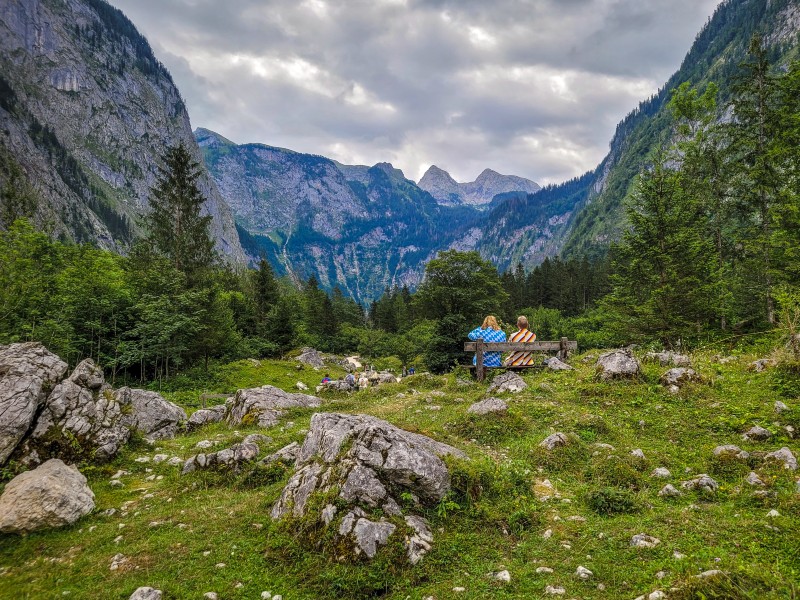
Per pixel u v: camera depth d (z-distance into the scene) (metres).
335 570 5.32
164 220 36.41
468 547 5.85
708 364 13.45
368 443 6.92
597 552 5.45
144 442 11.35
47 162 184.12
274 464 9.03
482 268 35.41
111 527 7.02
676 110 31.20
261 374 39.88
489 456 8.77
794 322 12.18
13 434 8.91
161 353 28.64
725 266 24.70
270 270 64.19
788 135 22.92
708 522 5.71
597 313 53.50
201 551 6.04
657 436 9.05
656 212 20.69
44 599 5.06
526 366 16.77
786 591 4.04
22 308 26.56
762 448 7.66
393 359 67.50
